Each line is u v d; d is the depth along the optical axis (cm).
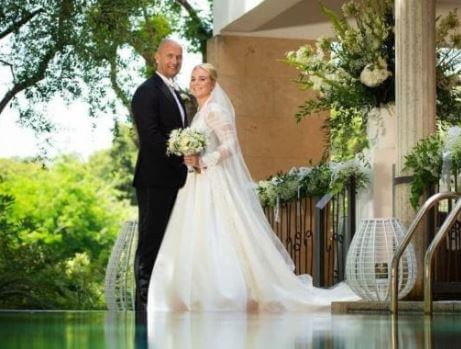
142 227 1128
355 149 1352
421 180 1127
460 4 1667
